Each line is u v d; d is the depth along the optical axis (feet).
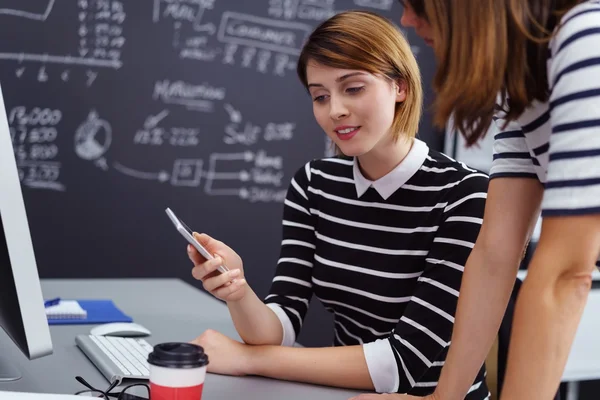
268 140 10.82
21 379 4.03
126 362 4.25
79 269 10.14
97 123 10.09
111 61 10.09
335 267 4.90
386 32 4.30
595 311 8.58
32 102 9.80
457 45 2.68
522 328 2.63
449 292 4.35
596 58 2.49
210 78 10.52
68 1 9.85
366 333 4.90
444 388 3.82
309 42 4.34
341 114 4.25
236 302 4.43
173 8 10.28
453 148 10.93
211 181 10.63
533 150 3.24
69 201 10.05
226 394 3.96
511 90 2.71
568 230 2.52
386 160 4.64
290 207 5.20
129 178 10.28
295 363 4.26
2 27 9.61
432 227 4.58
